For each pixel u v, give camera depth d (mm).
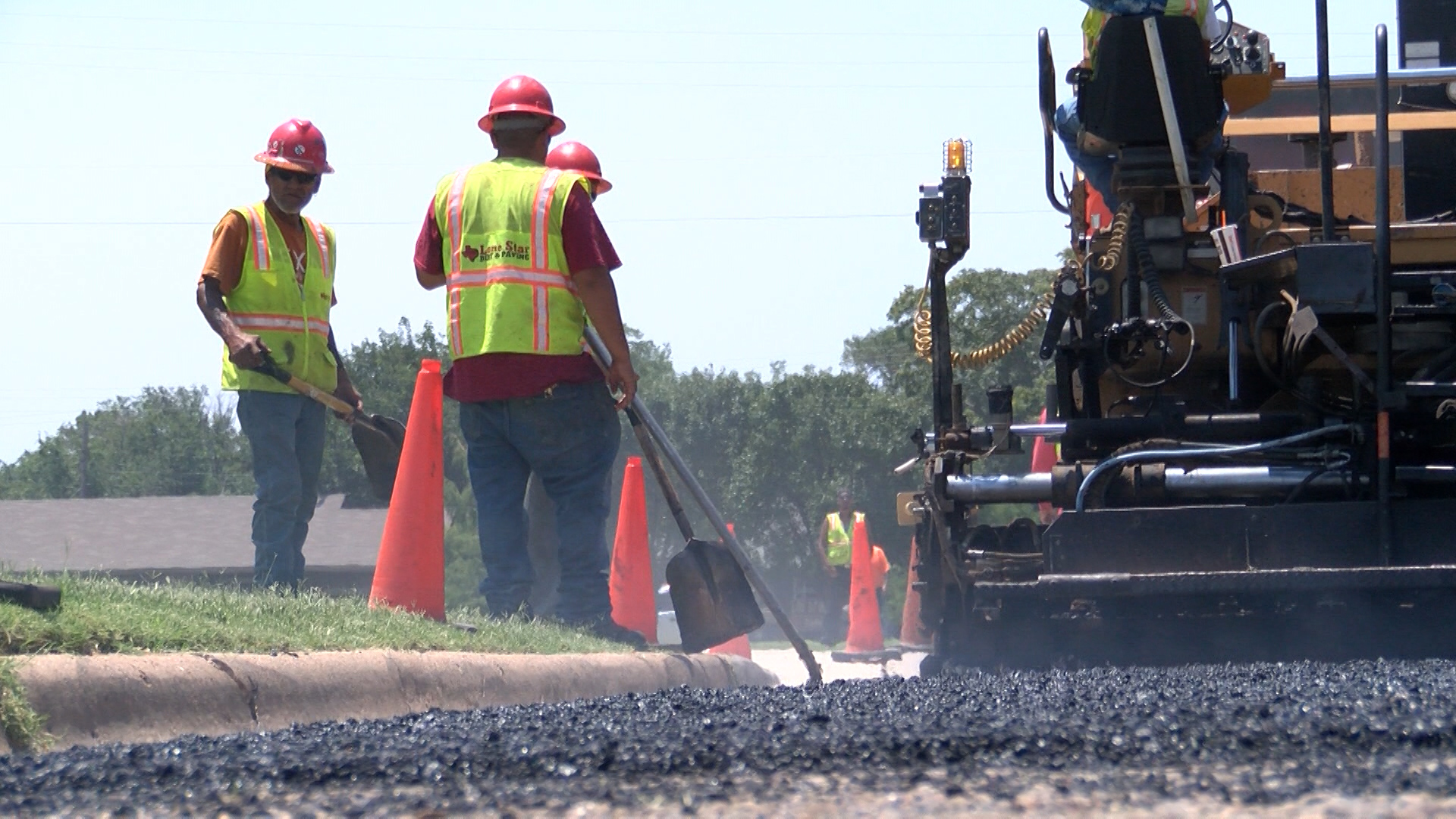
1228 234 21953
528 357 27406
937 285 24094
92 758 11078
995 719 11742
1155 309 23703
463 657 20453
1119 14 22703
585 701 16219
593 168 36125
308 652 17734
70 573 19859
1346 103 30312
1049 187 26250
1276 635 20062
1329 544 19672
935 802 8727
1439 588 19016
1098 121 23516
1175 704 12281
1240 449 21125
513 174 27828
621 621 35938
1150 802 8578
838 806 8695
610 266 28016
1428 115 27125
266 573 27609
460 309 27750
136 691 14453
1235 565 19828
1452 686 13555
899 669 50844
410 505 25547
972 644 21281
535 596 37812
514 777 9906
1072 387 25000
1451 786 8711
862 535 64125
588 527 28453
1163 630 20469
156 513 138500
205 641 16953
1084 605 21031
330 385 29953
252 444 27812
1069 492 22000
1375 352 21969
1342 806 8219
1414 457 21094
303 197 29062
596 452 28250
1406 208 27062
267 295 28422
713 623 27125
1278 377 22406
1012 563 21891
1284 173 26812
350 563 123000
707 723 12227
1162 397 23234
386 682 18328
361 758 10430
